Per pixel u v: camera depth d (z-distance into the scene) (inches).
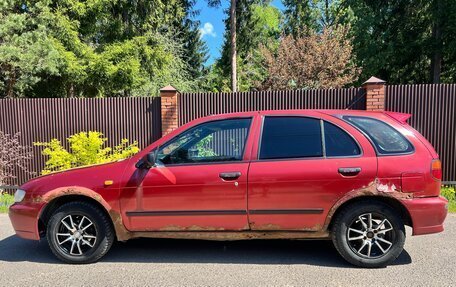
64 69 538.3
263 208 162.2
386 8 806.5
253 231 165.8
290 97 352.2
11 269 169.2
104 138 354.6
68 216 173.6
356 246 164.7
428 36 800.3
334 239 164.6
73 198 178.5
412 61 840.3
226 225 165.6
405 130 166.6
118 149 362.0
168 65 727.1
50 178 178.2
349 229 162.4
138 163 171.5
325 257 178.5
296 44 609.3
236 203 163.3
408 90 336.2
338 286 145.5
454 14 687.7
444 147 334.3
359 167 159.0
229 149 170.2
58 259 181.2
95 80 607.5
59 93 624.7
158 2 668.1
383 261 161.6
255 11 1095.0
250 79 1014.4
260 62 881.5
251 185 162.2
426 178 159.0
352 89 345.4
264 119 171.9
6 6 472.7
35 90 605.0
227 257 180.7
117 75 605.6
